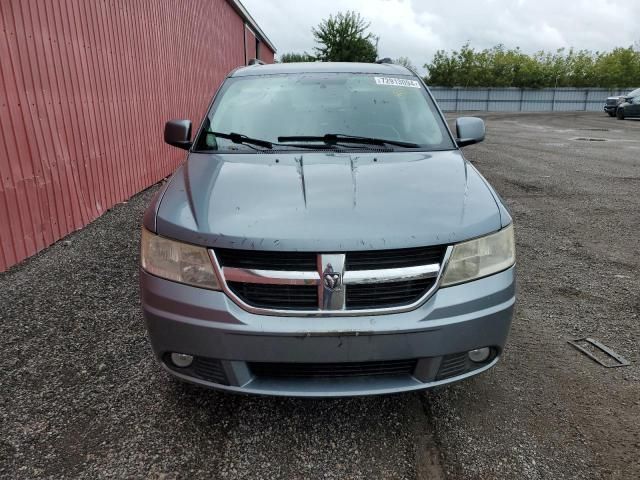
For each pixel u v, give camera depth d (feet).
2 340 10.58
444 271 7.01
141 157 25.38
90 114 19.63
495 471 7.01
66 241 17.10
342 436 7.75
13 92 14.82
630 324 11.32
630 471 6.99
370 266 6.82
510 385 9.03
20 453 7.35
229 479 6.90
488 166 32.76
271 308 6.82
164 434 7.77
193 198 7.93
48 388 8.93
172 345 7.20
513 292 7.61
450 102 153.28
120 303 12.36
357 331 6.74
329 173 8.58
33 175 15.76
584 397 8.67
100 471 7.01
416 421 8.09
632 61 160.15
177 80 31.40
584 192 24.81
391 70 12.75
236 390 7.11
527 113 120.16
